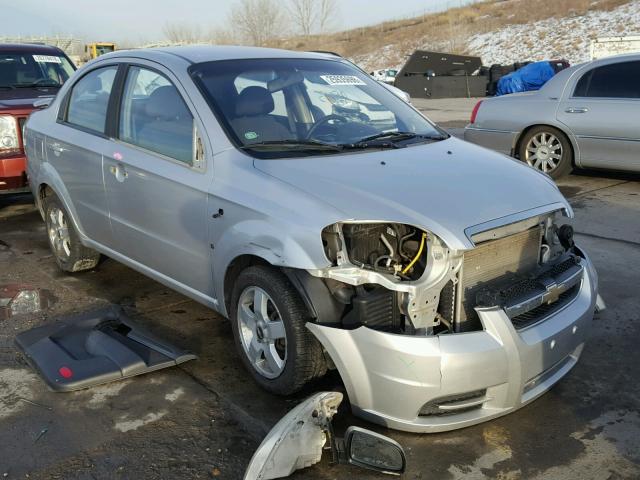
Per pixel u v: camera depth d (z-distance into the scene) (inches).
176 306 173.9
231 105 140.3
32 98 281.6
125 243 163.3
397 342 103.0
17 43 335.9
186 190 136.8
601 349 146.8
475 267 112.0
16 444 113.7
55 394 130.0
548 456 109.6
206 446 112.6
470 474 105.0
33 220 266.4
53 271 202.5
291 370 117.0
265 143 134.8
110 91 167.0
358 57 2058.3
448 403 106.8
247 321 128.3
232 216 125.1
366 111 158.6
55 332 149.7
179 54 155.6
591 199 279.1
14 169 252.2
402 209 108.7
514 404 109.5
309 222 111.0
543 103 312.7
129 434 116.3
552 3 1813.5
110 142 162.4
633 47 795.4
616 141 290.2
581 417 121.0
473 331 105.4
